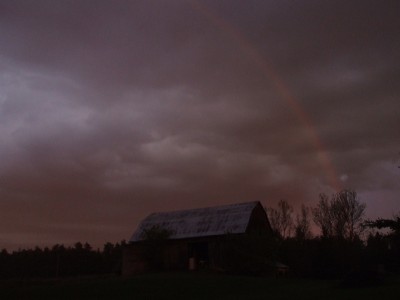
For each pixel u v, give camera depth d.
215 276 38.22
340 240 47.44
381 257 40.44
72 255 79.56
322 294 25.61
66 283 34.97
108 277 42.69
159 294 29.05
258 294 28.05
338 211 64.62
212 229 49.91
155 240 50.53
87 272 77.88
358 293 24.69
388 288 25.77
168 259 50.25
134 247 51.38
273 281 34.88
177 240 50.38
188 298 27.47
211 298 27.09
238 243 43.75
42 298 27.91
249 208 51.75
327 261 45.25
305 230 64.25
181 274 42.56
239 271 42.72
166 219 54.31
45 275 76.38
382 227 30.56
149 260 50.44
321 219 65.44
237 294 28.64
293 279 37.81
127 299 27.34
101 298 27.80
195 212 54.12
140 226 54.19
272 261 43.66
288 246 47.62
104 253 80.06
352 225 64.12
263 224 53.56
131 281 34.62
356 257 44.41
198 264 48.34
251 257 42.91
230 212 51.88
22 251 81.25
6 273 76.88
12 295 28.84
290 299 24.28
